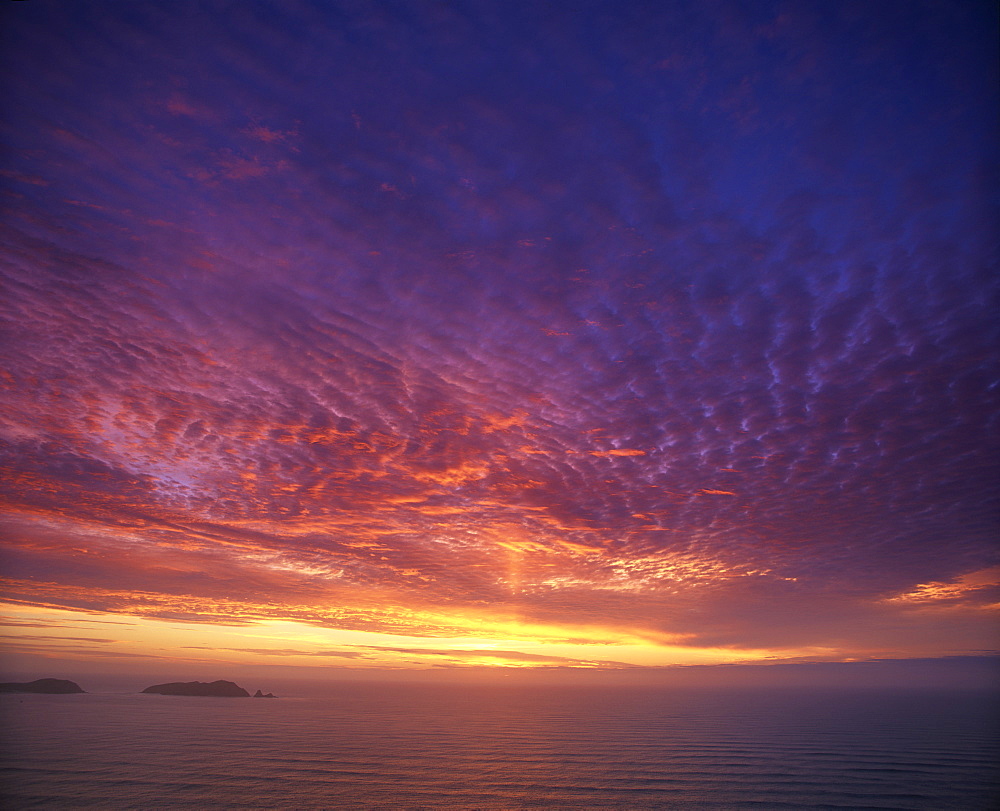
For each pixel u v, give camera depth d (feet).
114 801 134.92
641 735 308.81
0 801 134.31
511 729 331.36
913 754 238.07
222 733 273.54
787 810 138.92
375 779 172.55
